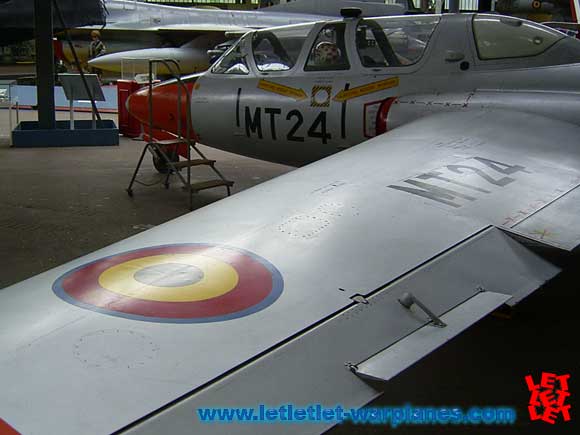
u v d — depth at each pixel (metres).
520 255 2.46
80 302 1.83
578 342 4.40
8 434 1.34
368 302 1.94
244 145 7.45
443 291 2.10
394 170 3.17
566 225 2.74
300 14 27.41
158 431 1.39
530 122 4.63
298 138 6.76
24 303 1.83
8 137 13.80
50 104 12.89
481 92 5.42
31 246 6.26
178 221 2.49
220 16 26.62
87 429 1.37
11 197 8.27
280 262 2.12
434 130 4.32
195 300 1.85
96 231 6.82
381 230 2.41
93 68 23.45
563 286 5.39
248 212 2.55
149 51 24.36
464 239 2.43
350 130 6.26
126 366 1.55
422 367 4.03
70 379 1.50
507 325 4.67
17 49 30.45
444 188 2.93
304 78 6.62
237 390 1.54
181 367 1.57
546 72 5.25
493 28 5.62
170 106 8.21
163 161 9.86
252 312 1.82
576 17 16.64
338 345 1.75
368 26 6.29
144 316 1.76
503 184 3.11
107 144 12.90
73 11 13.09
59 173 9.92
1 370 1.53
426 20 6.00
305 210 2.57
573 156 3.80
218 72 7.71
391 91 5.97
